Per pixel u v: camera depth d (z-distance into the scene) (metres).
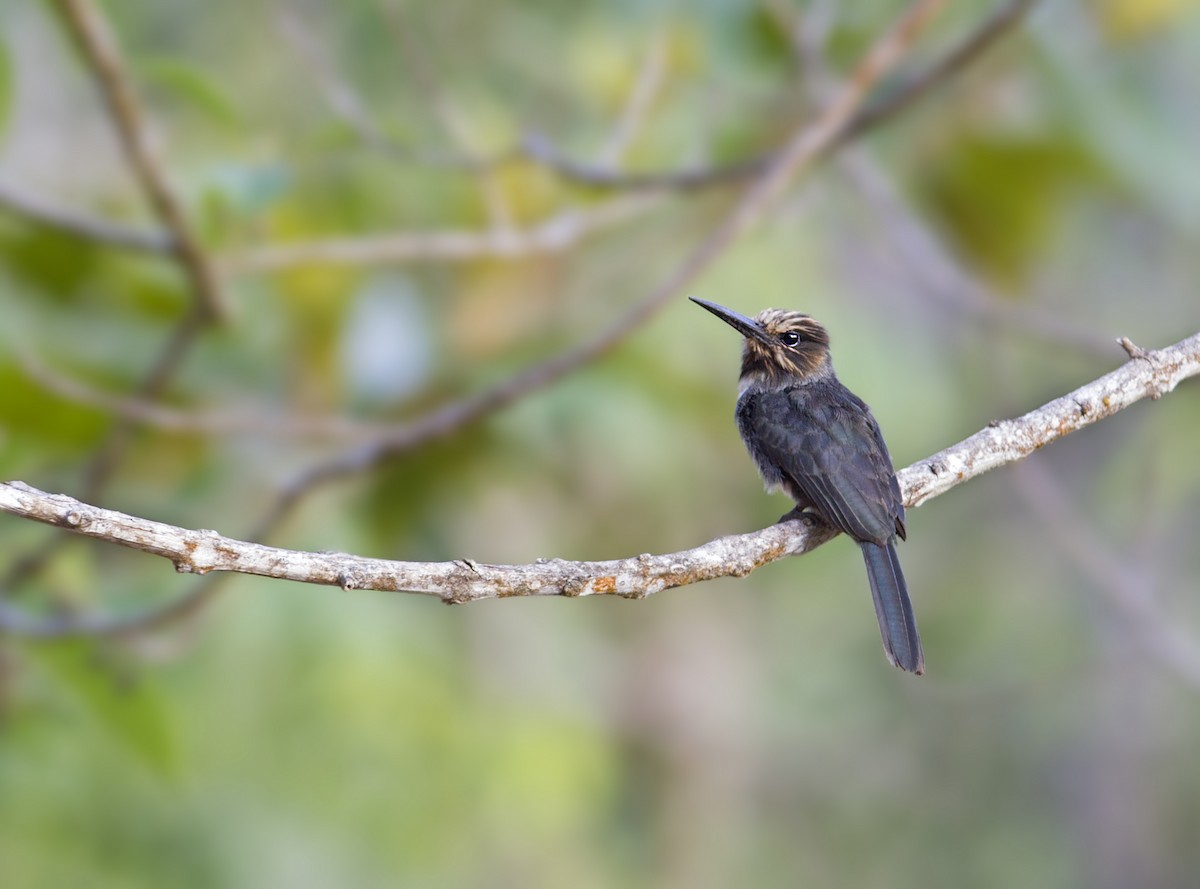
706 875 17.48
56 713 10.38
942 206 11.79
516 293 10.84
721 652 17.78
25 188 9.76
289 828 11.79
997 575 18.02
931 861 18.73
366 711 11.70
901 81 11.64
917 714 19.03
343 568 6.12
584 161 11.77
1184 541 15.53
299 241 10.55
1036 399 14.68
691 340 11.85
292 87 12.31
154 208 9.05
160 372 9.62
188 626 10.02
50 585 9.97
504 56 12.41
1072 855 18.52
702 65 11.55
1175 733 18.31
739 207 10.22
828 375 10.30
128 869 11.22
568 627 14.80
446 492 10.69
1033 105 11.27
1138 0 10.76
